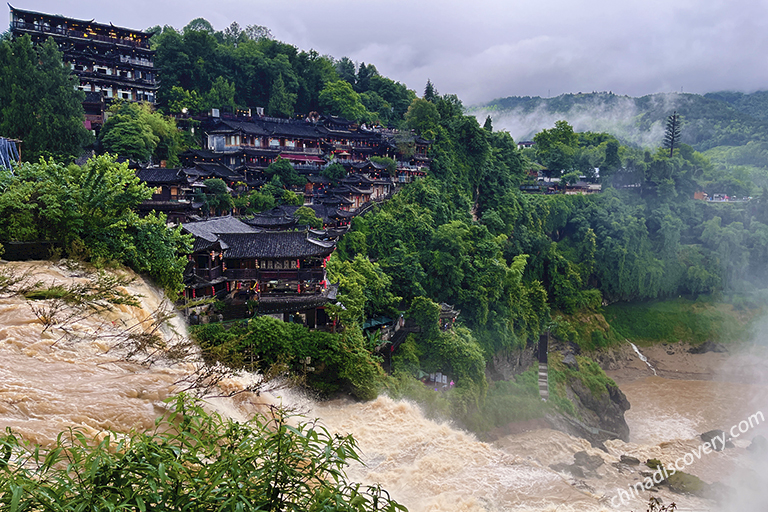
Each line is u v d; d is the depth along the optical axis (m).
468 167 118.12
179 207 64.56
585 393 83.94
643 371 105.00
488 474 40.53
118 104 89.88
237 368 32.09
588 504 39.16
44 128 64.44
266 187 89.69
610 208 130.50
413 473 38.78
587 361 93.12
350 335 50.19
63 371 22.39
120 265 42.81
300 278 52.44
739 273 127.88
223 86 114.94
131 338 27.25
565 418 73.12
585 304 112.56
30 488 8.26
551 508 37.72
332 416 44.78
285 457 9.59
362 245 80.25
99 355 25.05
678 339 114.81
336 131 110.56
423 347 63.12
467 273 83.25
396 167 105.69
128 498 8.38
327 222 82.94
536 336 91.56
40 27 94.62
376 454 40.53
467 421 58.12
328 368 47.00
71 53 94.56
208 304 49.84
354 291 57.69
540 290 97.19
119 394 21.22
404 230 85.75
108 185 44.22
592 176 152.50
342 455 9.78
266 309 49.75
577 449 61.25
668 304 123.19
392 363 57.91
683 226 129.25
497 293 83.25
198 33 120.19
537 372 83.88
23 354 22.95
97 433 17.70
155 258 45.28
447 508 35.25
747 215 137.88
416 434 43.59
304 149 103.69
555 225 126.75
